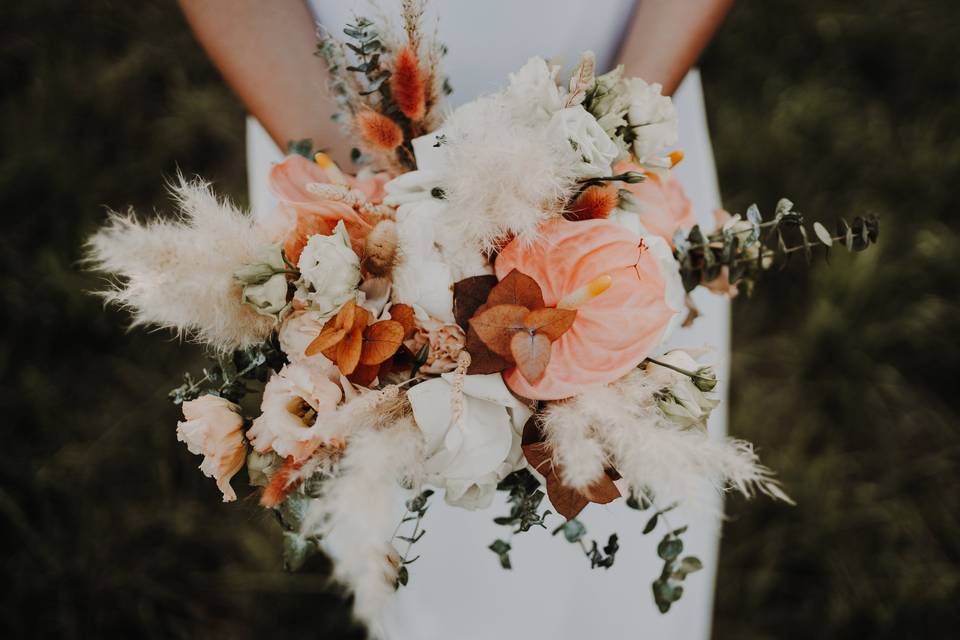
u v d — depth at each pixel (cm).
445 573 90
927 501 130
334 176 67
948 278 141
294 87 85
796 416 136
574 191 64
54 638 116
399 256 61
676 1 84
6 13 161
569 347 59
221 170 157
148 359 137
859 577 124
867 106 160
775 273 146
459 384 58
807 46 165
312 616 121
